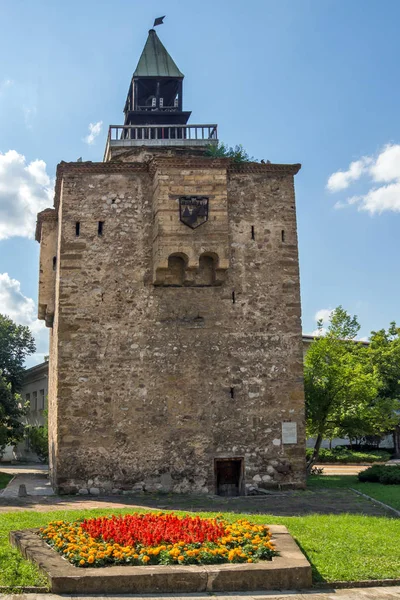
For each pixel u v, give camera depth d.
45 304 24.53
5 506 17.17
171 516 12.88
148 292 21.42
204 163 21.39
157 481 20.36
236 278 21.86
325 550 11.67
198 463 20.59
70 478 20.06
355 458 37.62
